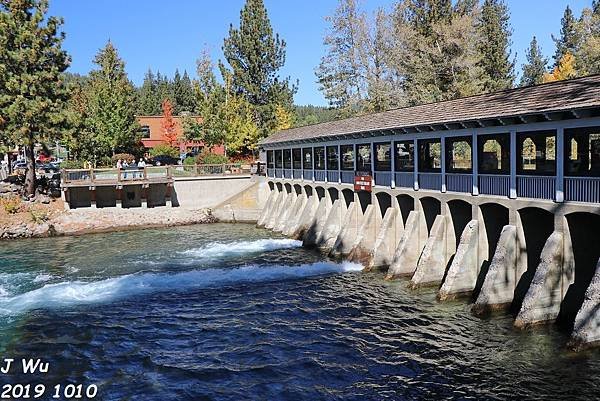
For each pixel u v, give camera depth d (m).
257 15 66.88
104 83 62.62
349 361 16.61
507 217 23.17
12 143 43.00
